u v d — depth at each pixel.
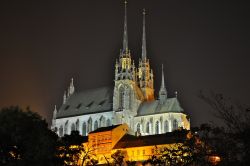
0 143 105.56
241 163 78.56
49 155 108.75
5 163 105.56
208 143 94.06
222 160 83.50
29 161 105.69
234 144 82.44
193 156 100.31
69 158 132.75
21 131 107.62
